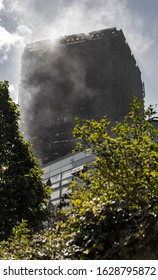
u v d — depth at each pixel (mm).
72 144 118312
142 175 4883
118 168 5180
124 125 5902
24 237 6238
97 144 5598
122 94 124562
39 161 17453
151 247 3871
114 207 4641
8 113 17547
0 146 16188
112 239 4383
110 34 133375
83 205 5012
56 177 44094
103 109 121688
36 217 15164
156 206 4180
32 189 16000
